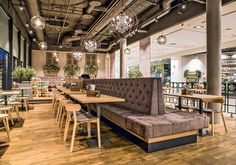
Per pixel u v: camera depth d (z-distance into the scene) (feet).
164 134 9.79
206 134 12.85
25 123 16.01
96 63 57.21
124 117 11.30
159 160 8.95
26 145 10.90
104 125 15.48
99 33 40.50
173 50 46.16
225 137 12.25
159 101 11.94
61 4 26.81
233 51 49.49
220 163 8.65
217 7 15.80
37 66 51.47
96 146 10.73
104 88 19.81
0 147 10.61
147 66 34.53
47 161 8.87
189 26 25.53
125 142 11.39
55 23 33.32
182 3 21.16
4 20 23.36
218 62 15.90
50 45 52.26
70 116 11.62
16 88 21.43
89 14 27.09
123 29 22.56
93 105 16.16
